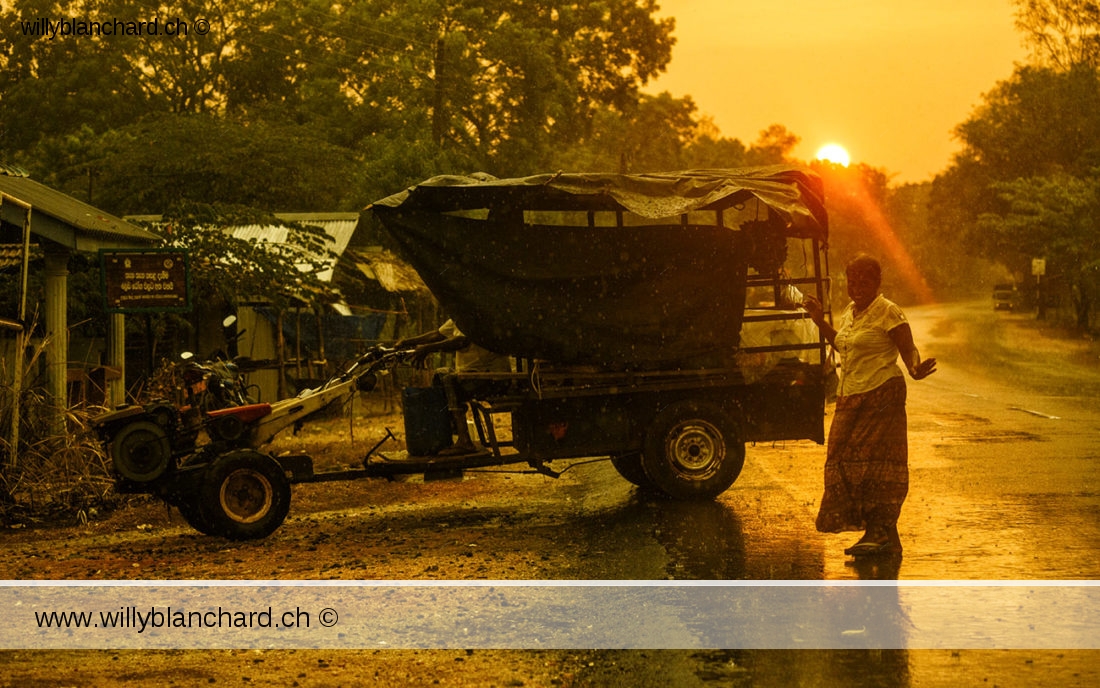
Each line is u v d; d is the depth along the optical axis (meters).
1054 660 5.36
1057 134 56.25
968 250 74.19
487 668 5.55
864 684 5.08
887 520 7.55
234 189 33.50
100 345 17.58
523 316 9.91
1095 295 47.47
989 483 10.75
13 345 13.37
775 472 12.03
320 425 19.92
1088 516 8.99
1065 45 54.09
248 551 9.02
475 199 9.76
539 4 51.53
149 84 47.44
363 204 33.56
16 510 11.34
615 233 10.09
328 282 20.92
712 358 10.33
